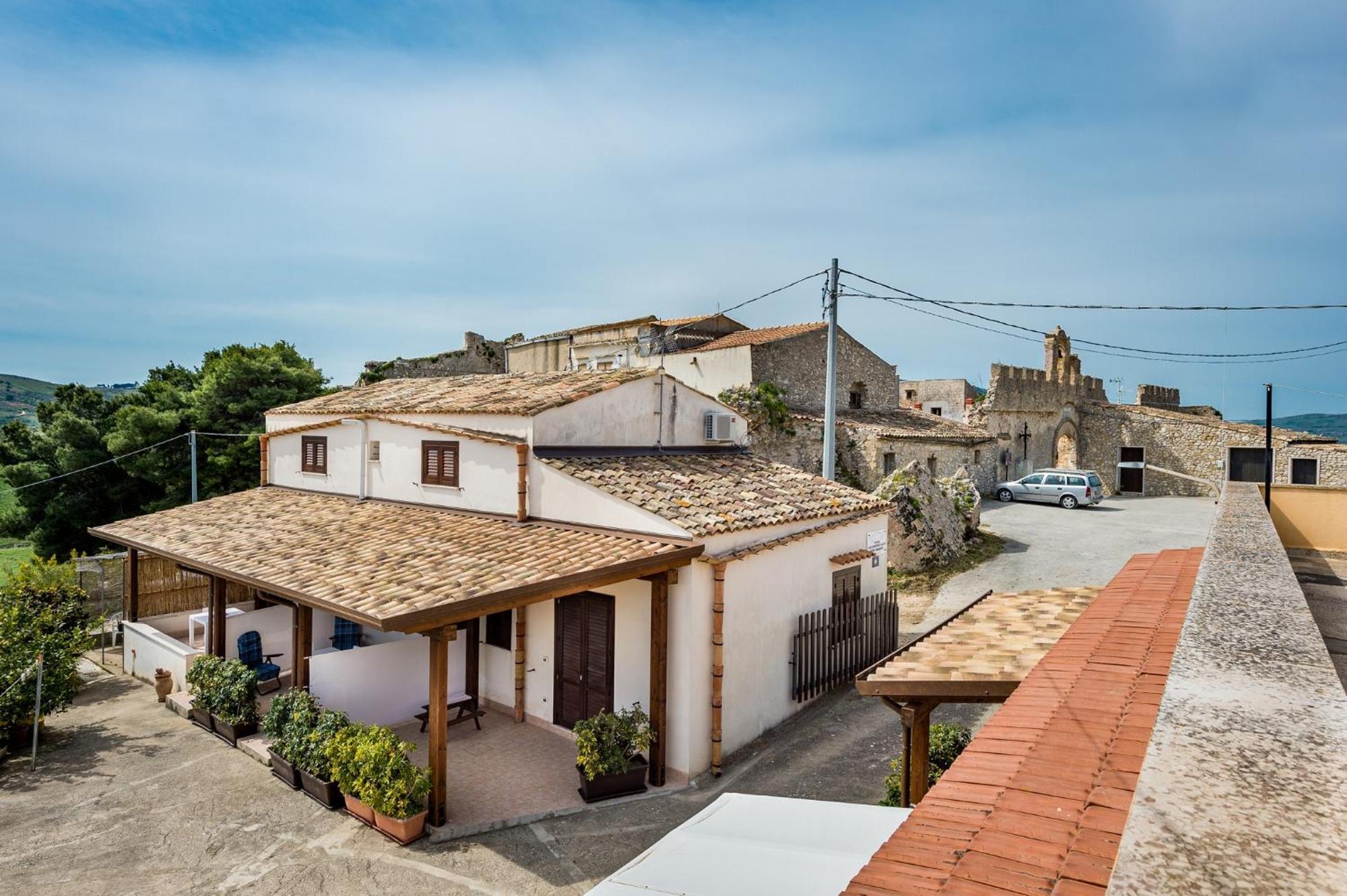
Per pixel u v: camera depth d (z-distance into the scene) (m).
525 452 11.46
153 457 24.75
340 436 15.01
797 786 9.29
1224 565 3.90
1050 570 18.30
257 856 7.74
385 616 7.55
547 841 8.05
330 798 8.73
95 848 7.92
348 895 7.07
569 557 9.34
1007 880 2.10
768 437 23.97
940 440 26.42
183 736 11.09
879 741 10.59
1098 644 4.59
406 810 7.97
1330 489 8.66
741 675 10.32
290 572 10.14
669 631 9.71
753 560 10.54
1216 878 1.22
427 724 10.91
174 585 16.48
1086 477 27.89
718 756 9.77
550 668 11.23
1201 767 1.60
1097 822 2.23
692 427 14.58
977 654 6.42
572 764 10.02
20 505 25.77
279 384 27.14
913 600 16.86
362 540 11.41
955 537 20.00
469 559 9.72
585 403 12.30
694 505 10.65
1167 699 2.01
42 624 12.92
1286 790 1.49
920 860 2.37
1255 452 31.94
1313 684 2.07
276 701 9.77
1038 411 33.59
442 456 12.84
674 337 27.30
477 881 7.30
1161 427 34.38
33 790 9.33
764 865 4.03
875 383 29.80
